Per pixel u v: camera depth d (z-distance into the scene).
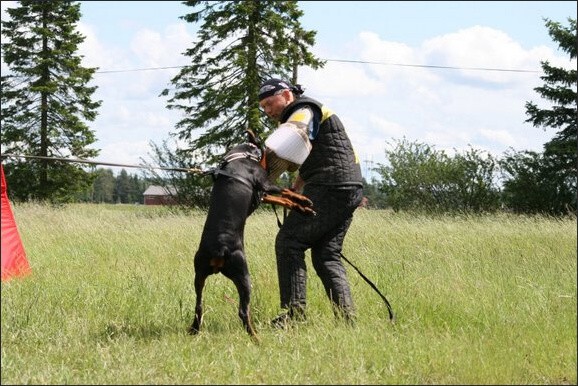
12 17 35.62
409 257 9.58
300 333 6.14
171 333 6.29
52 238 12.53
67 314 6.88
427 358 5.41
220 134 29.00
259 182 6.23
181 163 29.86
